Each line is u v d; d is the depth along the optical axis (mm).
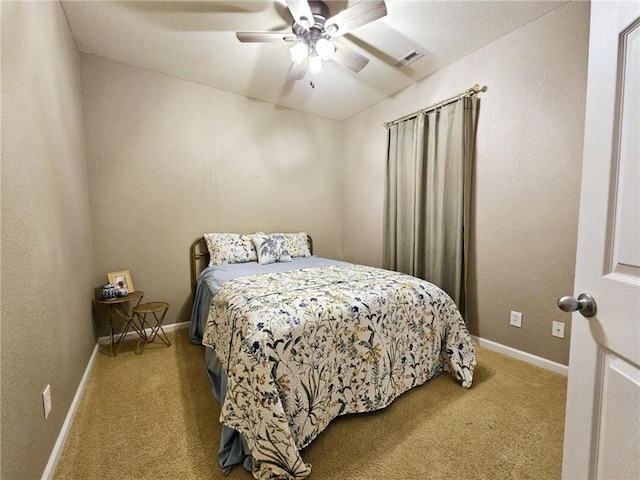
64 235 1582
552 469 1211
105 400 1696
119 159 2529
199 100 2895
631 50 630
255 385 1196
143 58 2439
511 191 2129
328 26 1809
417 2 1801
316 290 1723
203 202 2971
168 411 1598
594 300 711
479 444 1348
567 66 1820
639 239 607
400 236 2951
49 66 1482
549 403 1637
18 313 979
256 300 1552
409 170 2867
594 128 719
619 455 650
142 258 2676
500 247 2215
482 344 2365
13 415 919
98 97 2414
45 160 1322
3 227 903
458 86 2441
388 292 1714
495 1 1789
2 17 973
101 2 1792
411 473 1199
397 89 2986
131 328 2629
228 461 1226
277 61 2484
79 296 1869
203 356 2281
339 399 1457
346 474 1194
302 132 3590
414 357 1750
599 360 709
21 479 956
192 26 2043
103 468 1225
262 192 3346
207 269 2691
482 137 2285
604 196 689
